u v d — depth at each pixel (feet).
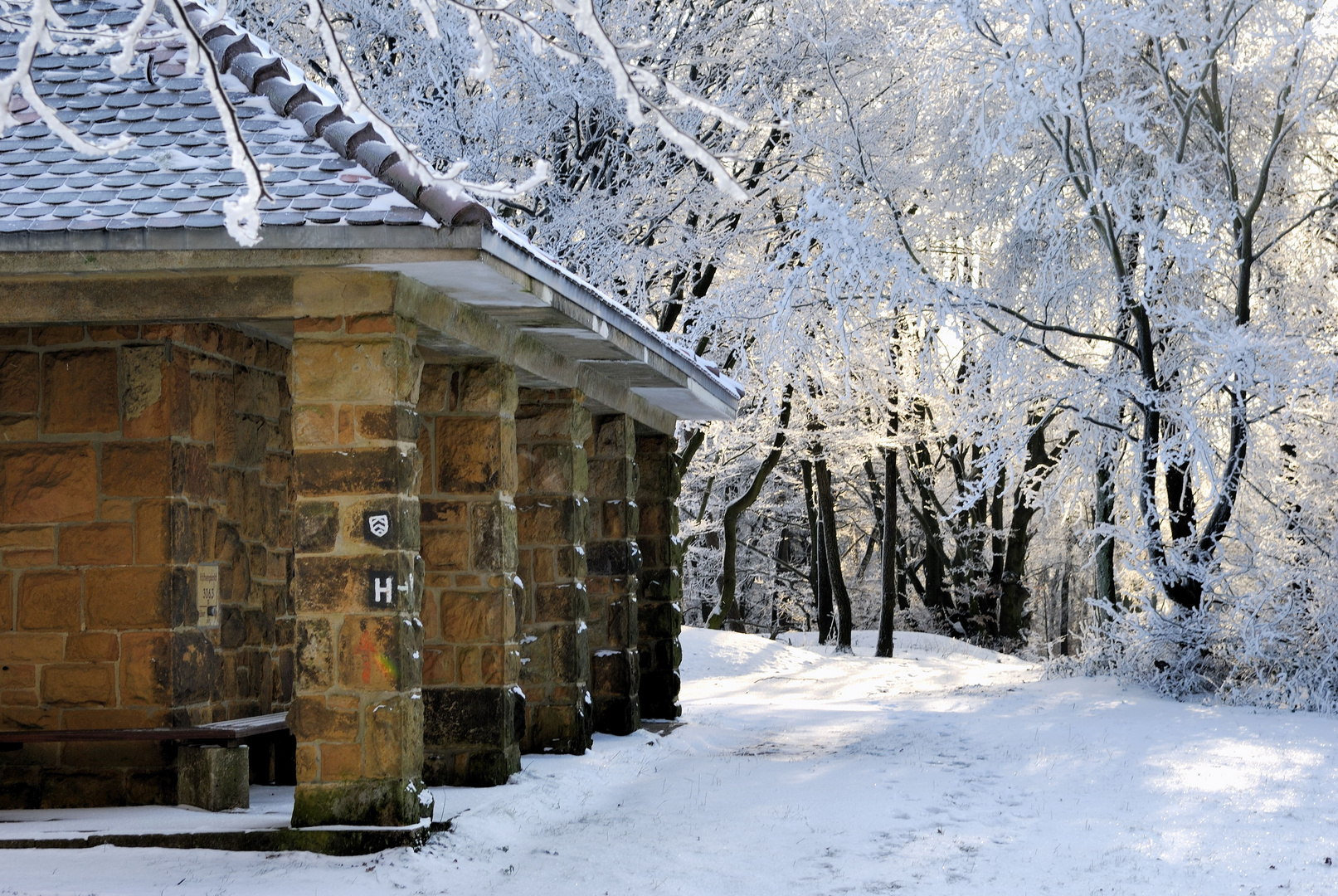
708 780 33.47
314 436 23.73
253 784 29.81
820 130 60.18
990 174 56.90
